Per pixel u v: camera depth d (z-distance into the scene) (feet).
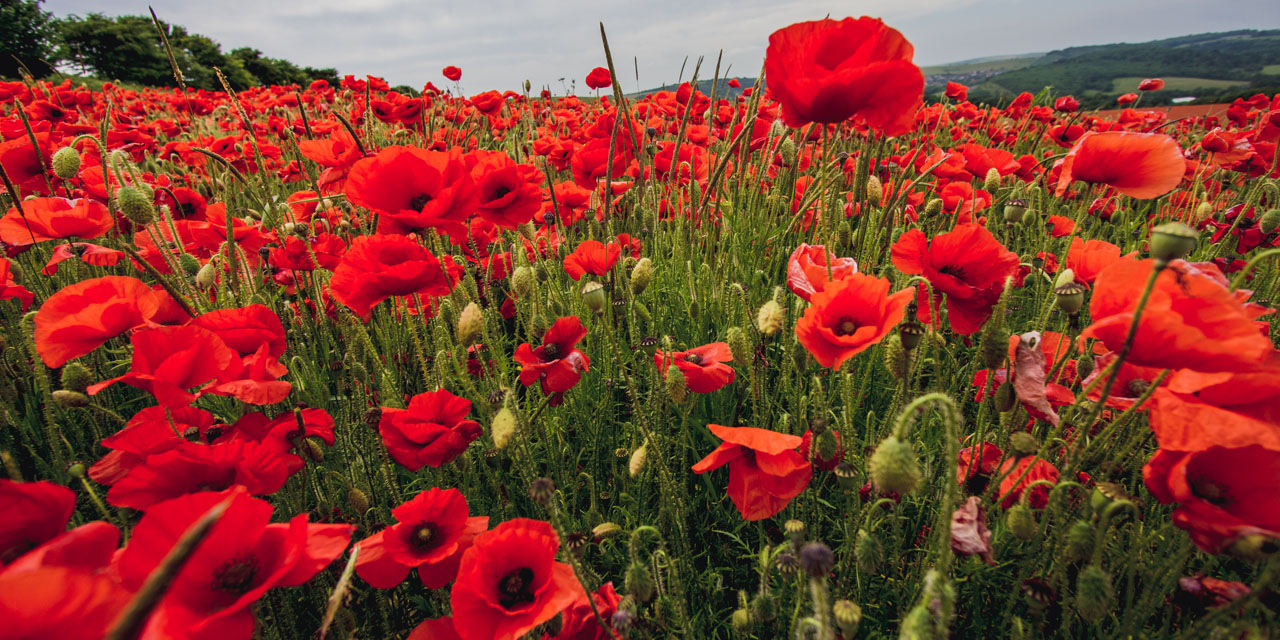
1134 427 1.23
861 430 1.58
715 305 1.97
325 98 6.75
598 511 1.50
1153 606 1.06
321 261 1.79
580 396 1.73
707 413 1.75
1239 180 3.41
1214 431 0.83
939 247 1.31
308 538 0.90
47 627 0.57
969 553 1.02
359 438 1.55
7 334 1.63
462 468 1.40
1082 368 1.29
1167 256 0.83
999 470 1.17
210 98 6.84
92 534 0.70
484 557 1.00
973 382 1.65
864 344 1.05
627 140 2.59
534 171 2.35
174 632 0.73
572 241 2.54
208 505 0.81
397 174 1.56
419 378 1.93
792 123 1.54
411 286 1.43
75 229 1.57
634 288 1.63
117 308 1.19
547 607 0.94
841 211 2.01
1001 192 2.81
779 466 1.08
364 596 1.21
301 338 1.96
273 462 1.06
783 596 1.29
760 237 2.24
